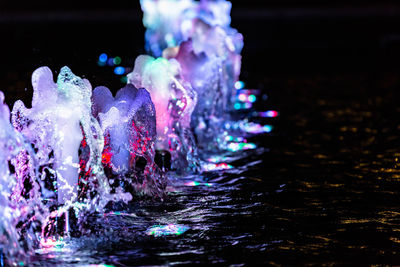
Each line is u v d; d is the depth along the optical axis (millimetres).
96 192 4832
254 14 22844
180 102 5922
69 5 23812
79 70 10828
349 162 6301
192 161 6059
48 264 3709
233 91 9188
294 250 3926
